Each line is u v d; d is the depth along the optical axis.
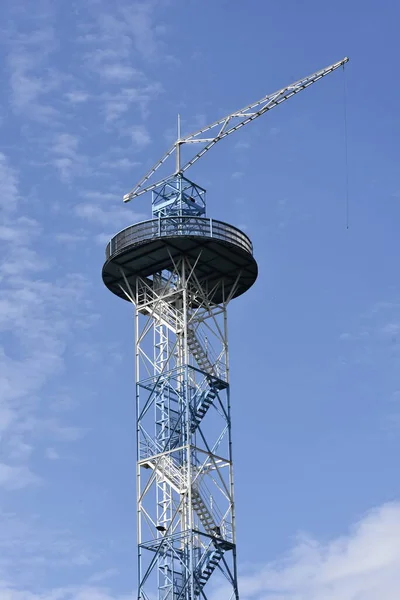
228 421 158.88
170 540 151.88
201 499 154.25
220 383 160.00
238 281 163.50
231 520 154.88
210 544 152.25
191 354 160.88
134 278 163.12
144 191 190.25
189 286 161.88
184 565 150.25
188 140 188.75
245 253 159.00
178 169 187.62
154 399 158.88
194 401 158.25
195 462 155.62
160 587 150.62
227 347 162.38
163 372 159.25
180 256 159.62
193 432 156.25
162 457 155.62
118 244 158.88
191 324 161.62
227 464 157.12
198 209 168.25
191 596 148.50
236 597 151.50
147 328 162.00
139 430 158.12
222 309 163.50
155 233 157.12
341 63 186.38
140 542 153.25
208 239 156.88
